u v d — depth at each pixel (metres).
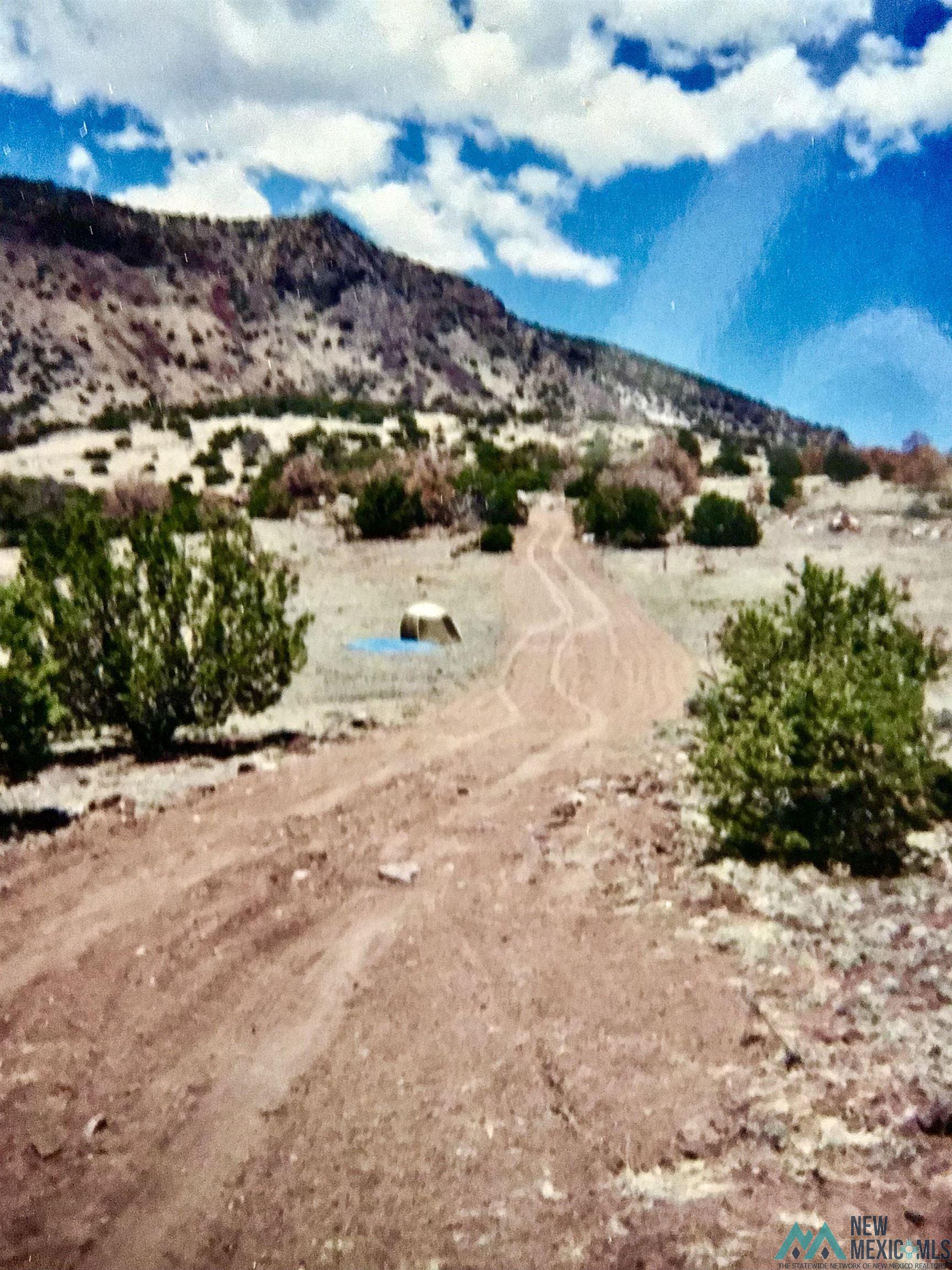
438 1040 4.54
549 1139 3.76
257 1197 3.51
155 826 7.96
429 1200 3.46
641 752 10.98
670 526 38.72
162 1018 4.82
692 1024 4.57
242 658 10.94
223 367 173.25
